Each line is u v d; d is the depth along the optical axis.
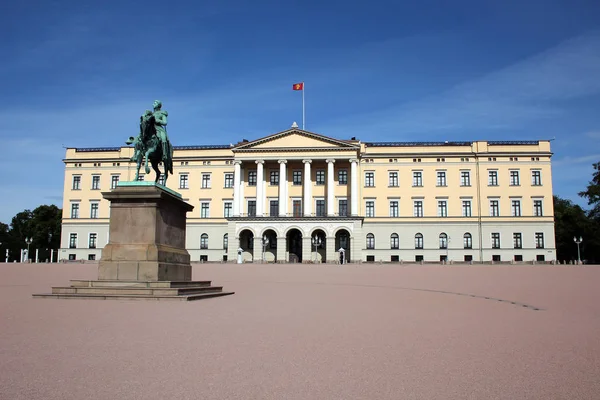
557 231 109.88
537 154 98.19
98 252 102.44
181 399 8.02
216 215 101.69
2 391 8.26
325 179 100.25
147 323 15.09
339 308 20.78
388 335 13.99
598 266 66.75
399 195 99.50
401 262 92.50
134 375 9.33
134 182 23.03
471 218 98.06
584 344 12.85
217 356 10.97
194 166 103.19
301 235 99.75
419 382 9.20
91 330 13.73
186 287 23.53
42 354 10.84
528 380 9.38
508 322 16.95
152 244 22.56
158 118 25.25
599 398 8.34
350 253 93.56
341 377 9.47
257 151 97.81
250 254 98.06
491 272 50.72
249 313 18.33
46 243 128.62
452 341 13.16
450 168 99.50
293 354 11.31
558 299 25.66
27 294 24.25
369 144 102.38
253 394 8.34
